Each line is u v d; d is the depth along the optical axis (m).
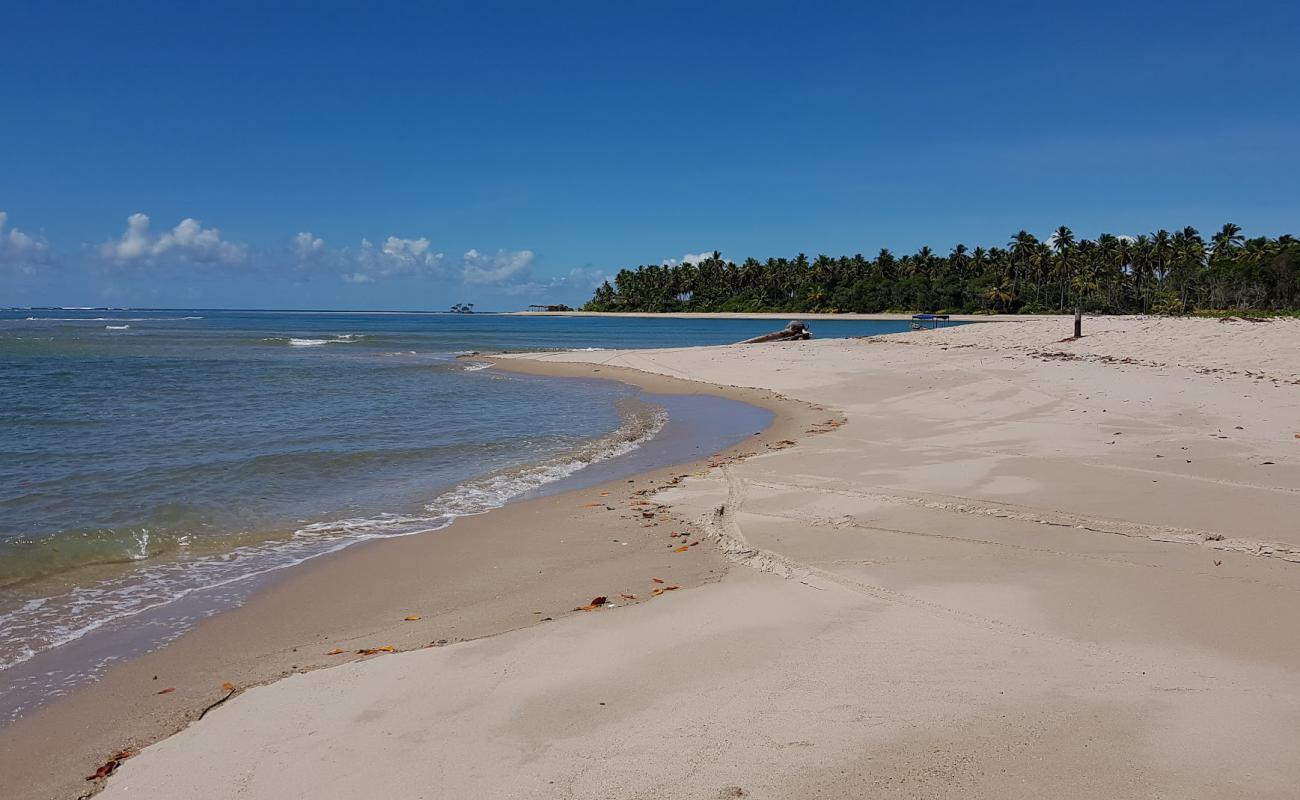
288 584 8.28
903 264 149.75
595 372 35.25
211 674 6.18
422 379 32.47
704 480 12.60
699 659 5.86
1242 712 4.79
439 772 4.51
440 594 7.89
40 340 59.06
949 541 8.59
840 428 17.31
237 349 54.41
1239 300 62.53
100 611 7.57
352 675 5.84
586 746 4.70
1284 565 7.40
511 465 14.73
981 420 16.77
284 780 4.52
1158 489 10.26
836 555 8.27
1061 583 7.16
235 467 14.11
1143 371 22.52
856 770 4.30
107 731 5.32
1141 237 102.62
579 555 8.98
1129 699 5.01
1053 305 118.62
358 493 12.46
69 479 12.98
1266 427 14.21
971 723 4.77
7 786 4.70
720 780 4.27
